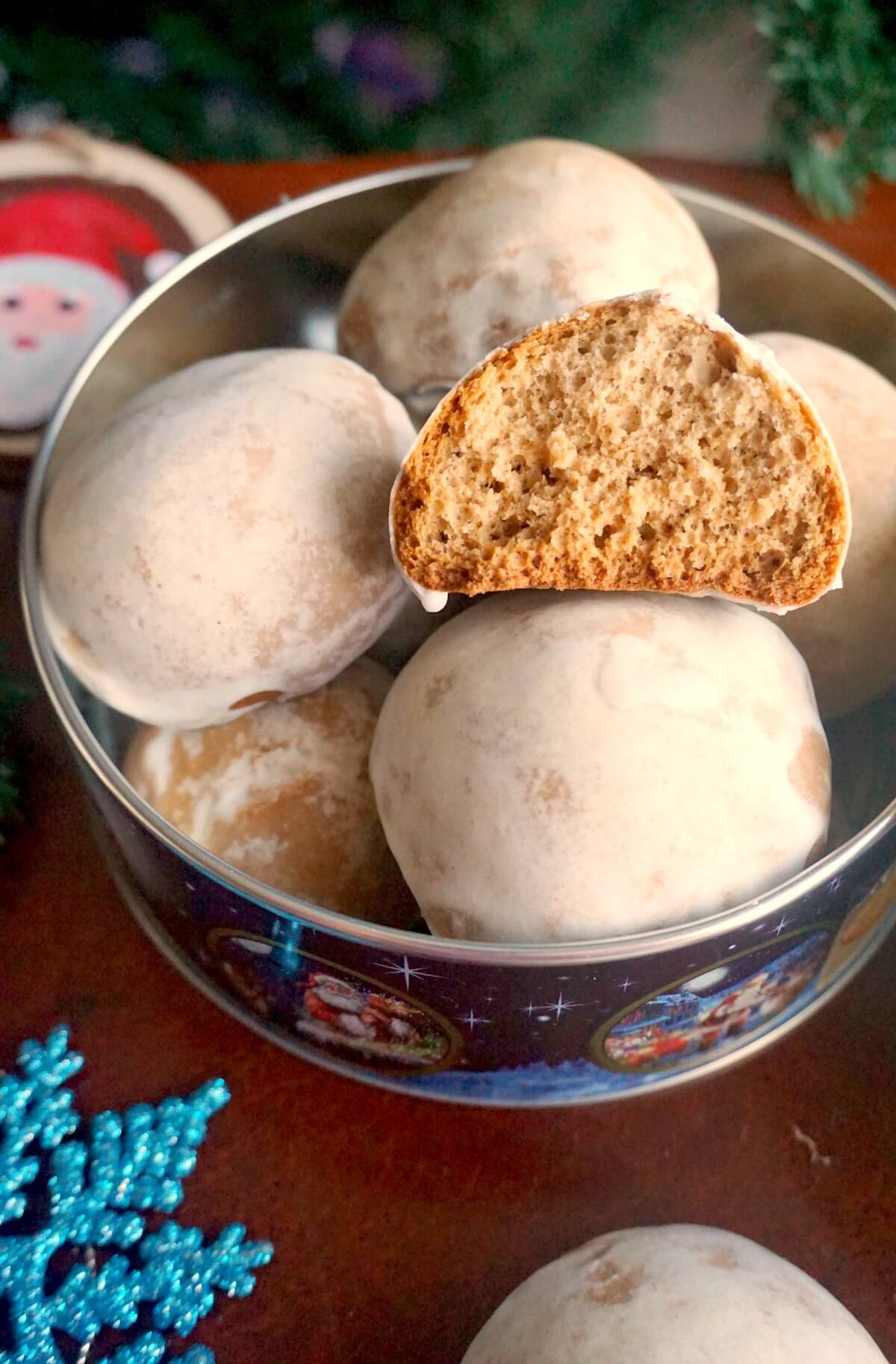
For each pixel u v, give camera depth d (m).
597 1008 0.25
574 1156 0.29
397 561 0.26
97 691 0.28
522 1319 0.25
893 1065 0.29
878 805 0.28
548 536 0.25
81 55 0.47
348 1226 0.28
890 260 0.41
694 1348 0.23
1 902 0.32
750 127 0.46
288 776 0.28
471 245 0.29
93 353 0.31
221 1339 0.27
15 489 0.37
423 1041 0.27
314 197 0.33
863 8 0.37
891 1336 0.27
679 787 0.24
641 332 0.24
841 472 0.25
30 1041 0.30
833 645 0.29
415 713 0.26
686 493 0.25
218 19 0.46
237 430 0.26
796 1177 0.28
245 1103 0.29
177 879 0.26
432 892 0.25
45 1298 0.27
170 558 0.26
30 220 0.41
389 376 0.31
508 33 0.44
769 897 0.23
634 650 0.25
